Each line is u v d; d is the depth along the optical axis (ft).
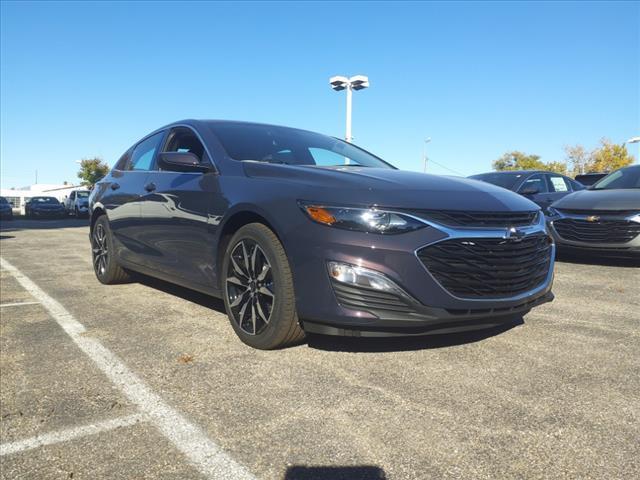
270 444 6.73
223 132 13.52
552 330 11.75
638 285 17.46
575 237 21.67
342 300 8.93
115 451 6.62
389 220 8.95
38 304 14.74
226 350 10.37
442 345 10.55
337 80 60.90
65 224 64.23
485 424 7.20
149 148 16.37
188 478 6.00
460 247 9.09
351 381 8.71
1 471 6.21
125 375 9.14
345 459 6.35
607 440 6.78
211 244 11.60
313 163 12.96
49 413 7.71
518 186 29.14
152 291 16.56
